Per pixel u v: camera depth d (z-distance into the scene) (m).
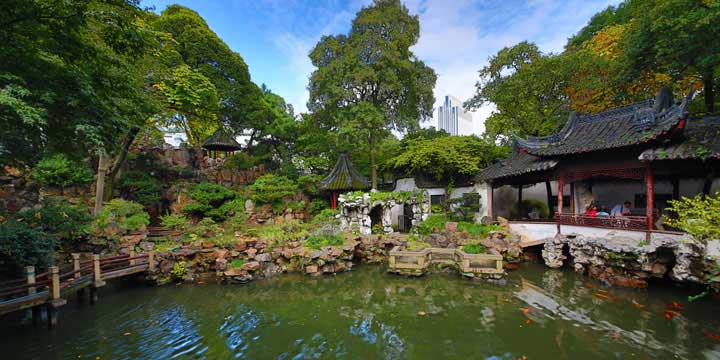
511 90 18.61
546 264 13.22
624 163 11.14
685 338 6.77
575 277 11.49
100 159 15.05
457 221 17.50
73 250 13.02
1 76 5.00
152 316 9.05
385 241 15.71
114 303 10.21
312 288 11.51
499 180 17.41
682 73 12.62
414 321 8.33
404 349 6.85
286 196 21.66
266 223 19.25
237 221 17.56
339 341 7.32
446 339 7.25
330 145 24.25
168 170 20.86
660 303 8.68
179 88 15.95
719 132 9.37
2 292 7.16
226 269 12.58
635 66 12.93
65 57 6.63
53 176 15.66
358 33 20.67
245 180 23.22
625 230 10.88
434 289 10.99
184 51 20.05
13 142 6.60
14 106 4.71
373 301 10.01
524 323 7.92
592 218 12.17
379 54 19.28
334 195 20.69
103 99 7.14
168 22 19.56
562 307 8.82
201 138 27.05
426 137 23.50
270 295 10.84
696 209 7.40
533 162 14.87
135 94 7.99
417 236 16.42
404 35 19.86
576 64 16.00
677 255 8.83
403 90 20.83
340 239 14.52
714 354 6.11
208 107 19.08
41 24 6.12
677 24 10.20
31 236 9.12
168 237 15.37
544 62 16.92
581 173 12.77
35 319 8.35
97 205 14.86
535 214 18.03
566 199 18.64
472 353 6.58
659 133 9.30
